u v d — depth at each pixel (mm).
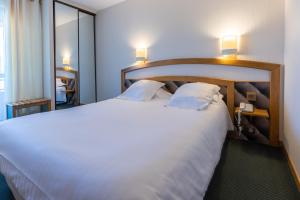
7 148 1258
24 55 3047
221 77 2746
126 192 731
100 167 866
